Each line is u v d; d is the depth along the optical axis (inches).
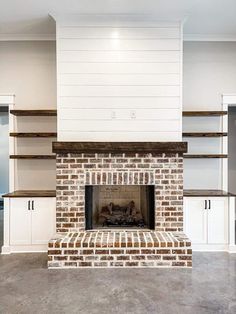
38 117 154.7
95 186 146.9
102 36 132.6
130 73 132.6
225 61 156.3
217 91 156.6
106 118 132.4
